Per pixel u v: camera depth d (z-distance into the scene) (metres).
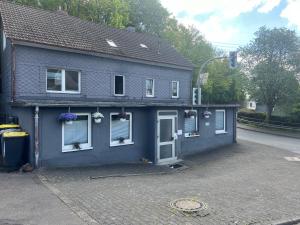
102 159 13.50
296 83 37.28
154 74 22.02
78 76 17.56
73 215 6.74
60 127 12.04
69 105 11.88
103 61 18.73
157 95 22.23
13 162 10.98
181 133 16.81
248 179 11.37
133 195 8.41
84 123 12.93
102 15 31.33
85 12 30.61
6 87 16.45
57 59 16.50
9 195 7.96
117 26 30.66
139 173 12.27
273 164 14.90
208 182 10.67
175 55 25.02
